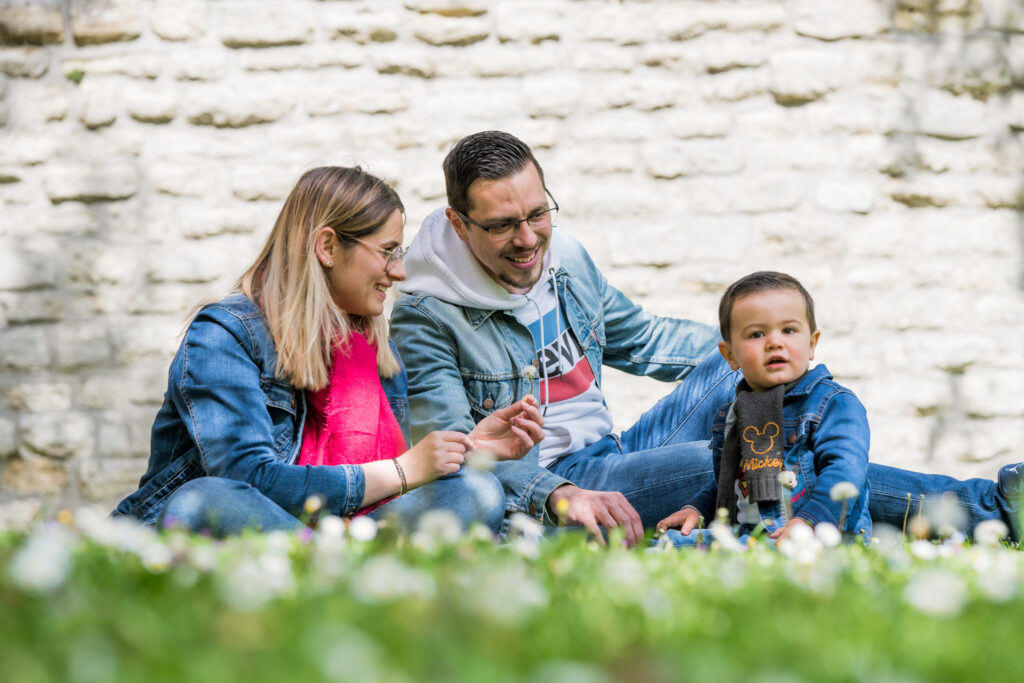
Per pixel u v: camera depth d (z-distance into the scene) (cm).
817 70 611
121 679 107
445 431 298
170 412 304
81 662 111
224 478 273
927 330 612
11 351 591
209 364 294
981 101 616
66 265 595
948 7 614
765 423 317
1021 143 617
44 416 591
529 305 375
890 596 166
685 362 412
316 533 238
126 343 596
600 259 607
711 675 110
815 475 310
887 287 611
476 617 130
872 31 612
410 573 166
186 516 262
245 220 600
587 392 380
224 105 599
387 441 316
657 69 610
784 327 322
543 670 111
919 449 608
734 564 197
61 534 204
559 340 378
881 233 612
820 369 325
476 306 363
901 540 261
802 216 610
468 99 604
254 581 148
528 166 352
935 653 125
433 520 205
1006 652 130
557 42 607
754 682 109
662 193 609
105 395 595
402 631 127
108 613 136
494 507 299
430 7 603
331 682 105
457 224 364
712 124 610
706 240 609
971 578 200
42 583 143
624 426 606
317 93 600
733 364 341
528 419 323
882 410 608
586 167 607
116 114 597
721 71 610
